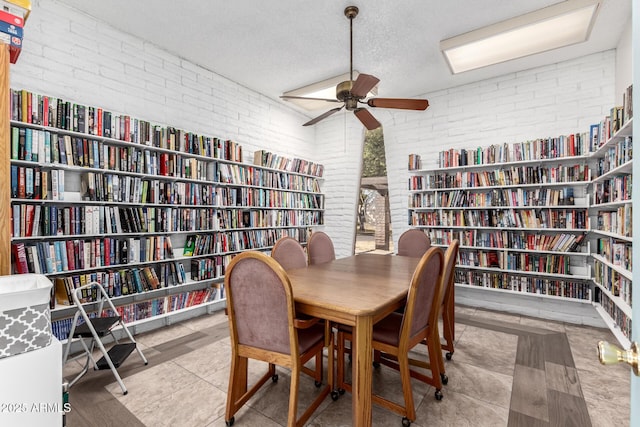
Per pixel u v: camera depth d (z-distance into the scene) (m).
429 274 1.67
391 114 4.38
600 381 2.02
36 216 2.15
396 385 2.00
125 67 2.79
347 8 2.43
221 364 2.27
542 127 3.37
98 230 2.46
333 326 1.86
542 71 3.38
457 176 3.71
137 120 2.71
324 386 1.99
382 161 5.49
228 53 3.14
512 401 1.81
